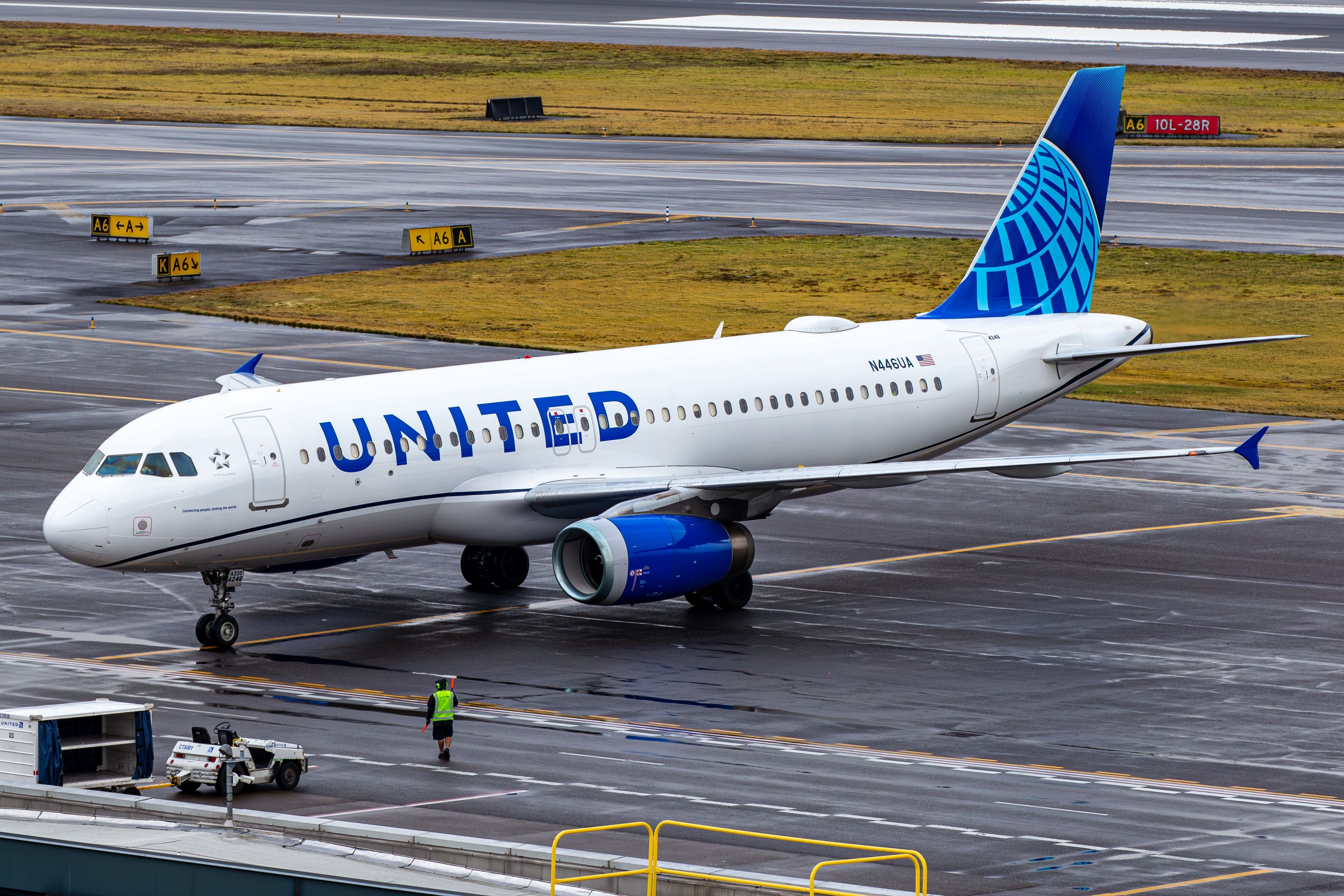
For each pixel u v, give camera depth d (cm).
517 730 13800
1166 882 10700
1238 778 12950
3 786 11106
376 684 15112
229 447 16000
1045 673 15775
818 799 12262
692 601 18025
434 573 19425
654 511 17125
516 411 17750
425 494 17075
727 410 19138
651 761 13062
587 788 12394
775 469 19088
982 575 19538
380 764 12875
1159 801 12375
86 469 16062
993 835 11556
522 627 17200
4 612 17162
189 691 14750
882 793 12419
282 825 10500
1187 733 14075
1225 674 15825
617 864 9906
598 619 17550
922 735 13875
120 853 9581
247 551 16175
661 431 18650
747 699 14825
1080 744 13712
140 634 16600
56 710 11950
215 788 12244
